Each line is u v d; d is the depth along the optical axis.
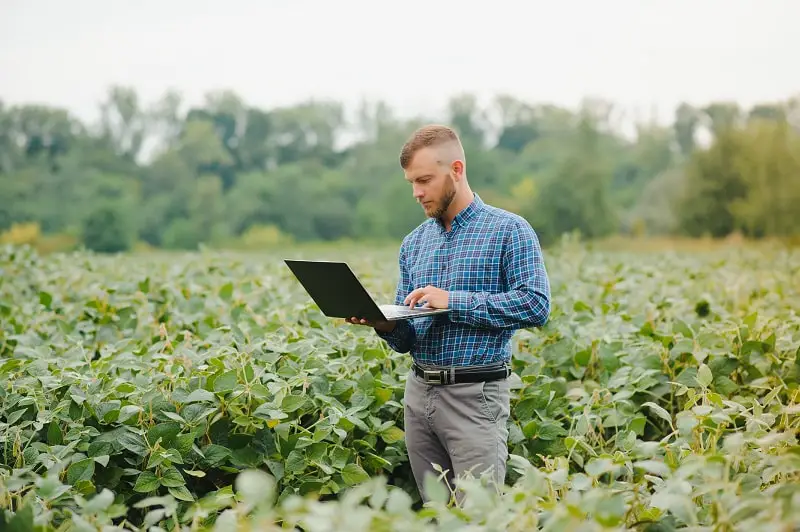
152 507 3.38
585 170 60.91
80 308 5.98
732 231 54.75
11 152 70.44
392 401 3.93
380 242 69.44
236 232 72.06
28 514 2.20
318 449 3.47
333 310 3.38
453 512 2.40
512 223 3.29
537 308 3.21
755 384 4.15
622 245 51.81
